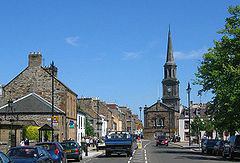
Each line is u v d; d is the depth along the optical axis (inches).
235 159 1352.1
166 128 4940.9
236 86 1387.8
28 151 699.4
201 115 4382.4
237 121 1475.1
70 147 1235.9
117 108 4800.7
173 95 5324.8
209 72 1608.0
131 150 1470.2
